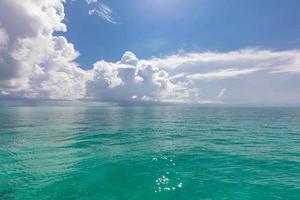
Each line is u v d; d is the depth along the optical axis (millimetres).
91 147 11500
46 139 13594
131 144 12273
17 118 25094
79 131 16719
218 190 6277
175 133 16109
